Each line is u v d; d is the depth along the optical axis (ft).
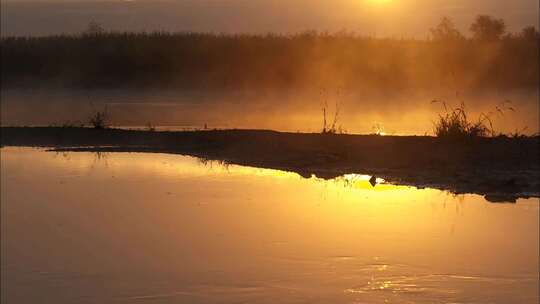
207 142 71.05
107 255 39.06
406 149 63.67
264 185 55.67
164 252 39.29
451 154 61.87
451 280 35.22
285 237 41.75
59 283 35.12
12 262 38.19
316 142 67.67
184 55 134.72
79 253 39.29
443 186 54.65
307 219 45.50
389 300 33.14
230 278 35.53
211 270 36.65
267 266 37.04
